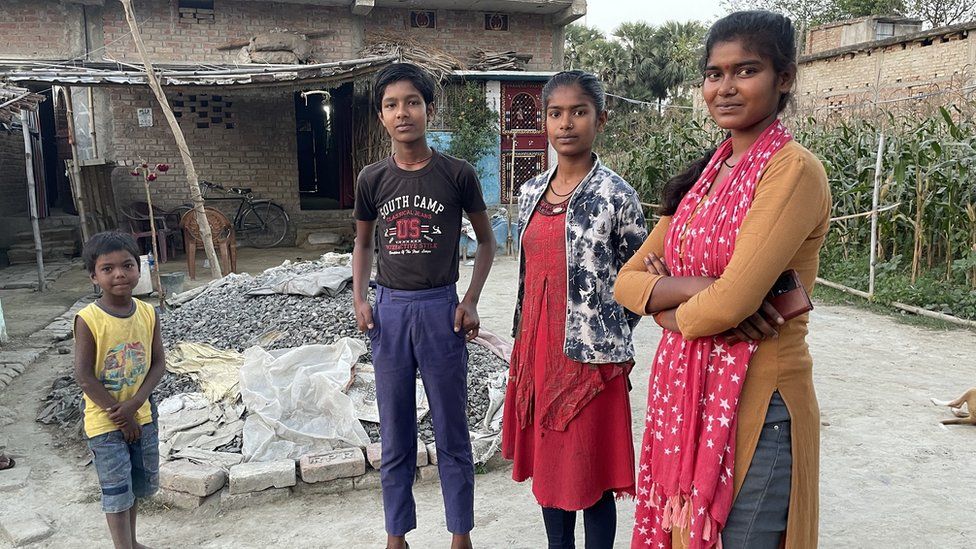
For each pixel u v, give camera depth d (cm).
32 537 290
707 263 157
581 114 216
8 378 510
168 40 1205
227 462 335
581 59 2998
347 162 1461
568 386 214
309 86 1000
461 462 257
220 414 381
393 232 245
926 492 315
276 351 436
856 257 830
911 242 775
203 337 499
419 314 245
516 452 231
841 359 534
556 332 217
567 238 215
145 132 1234
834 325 645
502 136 1308
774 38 149
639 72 2916
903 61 1405
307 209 1440
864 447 366
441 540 284
